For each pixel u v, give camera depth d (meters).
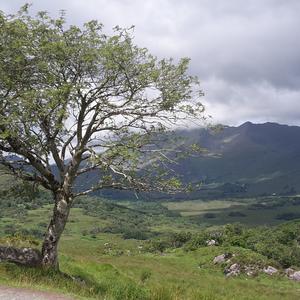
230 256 70.25
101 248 119.25
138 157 19.91
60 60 20.84
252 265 63.75
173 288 20.94
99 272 31.39
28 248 24.30
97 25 21.45
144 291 20.22
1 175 22.17
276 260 69.44
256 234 85.56
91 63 21.05
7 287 16.23
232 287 49.28
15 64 19.83
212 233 90.69
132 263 69.12
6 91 19.77
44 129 21.08
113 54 20.61
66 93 19.66
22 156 21.69
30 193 23.36
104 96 21.94
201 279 53.91
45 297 15.05
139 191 21.34
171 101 21.39
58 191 22.52
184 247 90.94
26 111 18.53
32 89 19.50
